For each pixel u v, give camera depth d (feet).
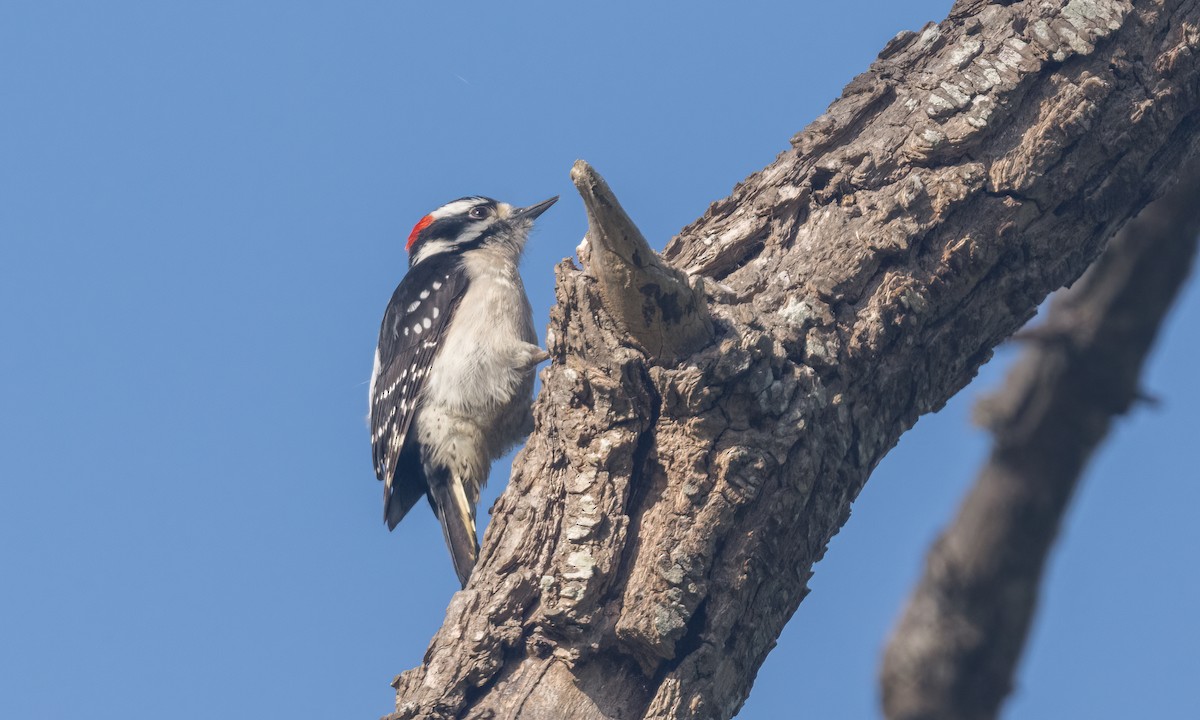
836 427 27.53
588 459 26.94
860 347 27.99
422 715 25.86
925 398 29.53
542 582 26.30
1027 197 28.96
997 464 38.40
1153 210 36.83
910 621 38.58
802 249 29.19
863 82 31.12
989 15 31.01
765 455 26.43
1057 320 37.86
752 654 26.71
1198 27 29.86
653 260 25.66
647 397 26.86
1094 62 29.66
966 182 28.78
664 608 25.62
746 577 26.16
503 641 26.35
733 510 26.16
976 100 29.40
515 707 25.77
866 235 28.68
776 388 26.61
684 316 26.21
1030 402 38.14
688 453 26.50
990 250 28.84
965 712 37.50
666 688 25.59
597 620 26.05
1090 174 29.48
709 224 30.94
